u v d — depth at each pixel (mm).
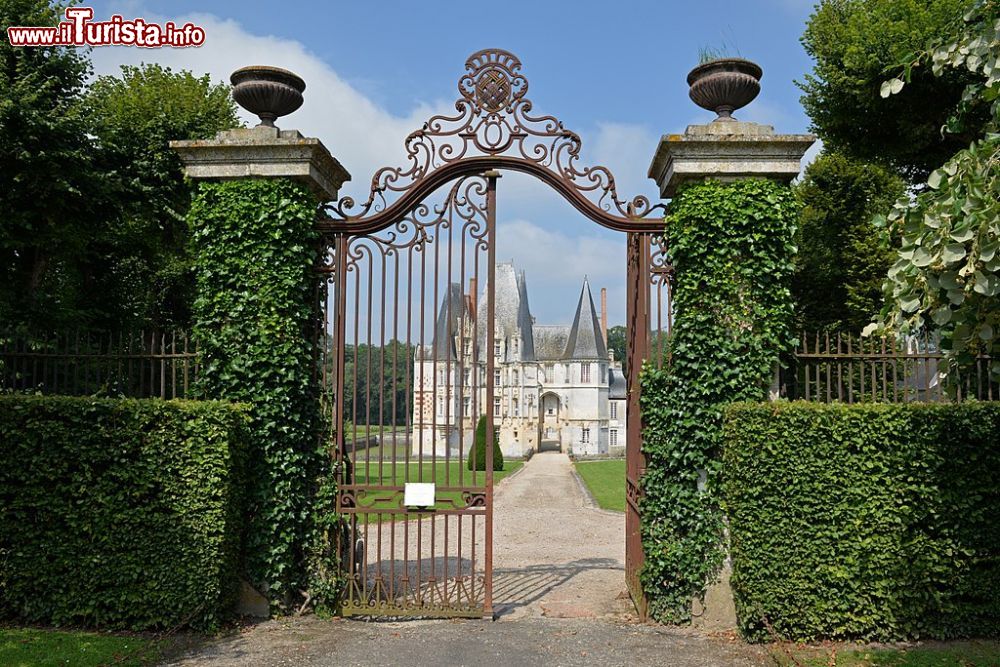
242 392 6793
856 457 6125
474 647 6070
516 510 17719
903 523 6059
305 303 7062
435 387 6945
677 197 6820
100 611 6387
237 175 6902
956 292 4121
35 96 10953
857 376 11102
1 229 10781
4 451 6469
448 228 7047
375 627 6629
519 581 8812
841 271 17766
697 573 6570
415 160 7055
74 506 6430
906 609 6051
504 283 61875
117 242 14352
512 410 60125
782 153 6617
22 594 6445
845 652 5875
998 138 4145
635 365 7324
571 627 6668
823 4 15680
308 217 6973
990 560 6012
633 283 7387
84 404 6453
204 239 6938
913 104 13570
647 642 6195
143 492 6387
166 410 6434
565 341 71500
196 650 5910
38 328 10906
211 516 6340
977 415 6039
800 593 6098
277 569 6777
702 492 6602
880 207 18062
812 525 6129
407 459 6988
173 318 17219
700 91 6832
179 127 15648
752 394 6551
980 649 5809
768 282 6633
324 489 6965
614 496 21531
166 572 6336
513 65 7082
